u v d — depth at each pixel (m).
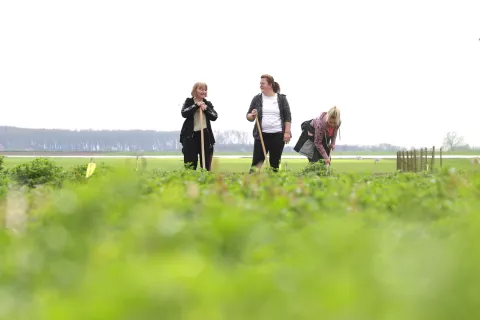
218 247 10.55
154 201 16.84
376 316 4.99
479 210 12.48
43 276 8.89
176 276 5.54
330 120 39.75
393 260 7.31
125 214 13.66
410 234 12.45
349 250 8.03
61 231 11.88
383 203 18.45
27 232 13.75
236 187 22.89
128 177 16.03
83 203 13.29
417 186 23.73
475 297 5.19
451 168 24.92
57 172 36.53
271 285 6.29
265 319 5.20
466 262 5.73
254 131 40.81
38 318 5.37
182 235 10.59
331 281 5.91
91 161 28.11
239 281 6.24
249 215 13.95
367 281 5.94
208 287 5.57
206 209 15.03
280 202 16.64
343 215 15.37
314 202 17.42
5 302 7.32
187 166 38.38
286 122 40.94
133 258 9.22
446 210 16.75
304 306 5.37
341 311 5.11
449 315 5.04
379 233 10.48
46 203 16.42
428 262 6.07
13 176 34.94
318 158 40.84
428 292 5.25
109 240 11.15
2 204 16.25
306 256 8.04
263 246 10.42
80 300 5.28
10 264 9.72
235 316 5.16
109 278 5.76
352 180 27.80
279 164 41.38
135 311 5.01
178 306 5.09
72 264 9.48
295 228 13.85
